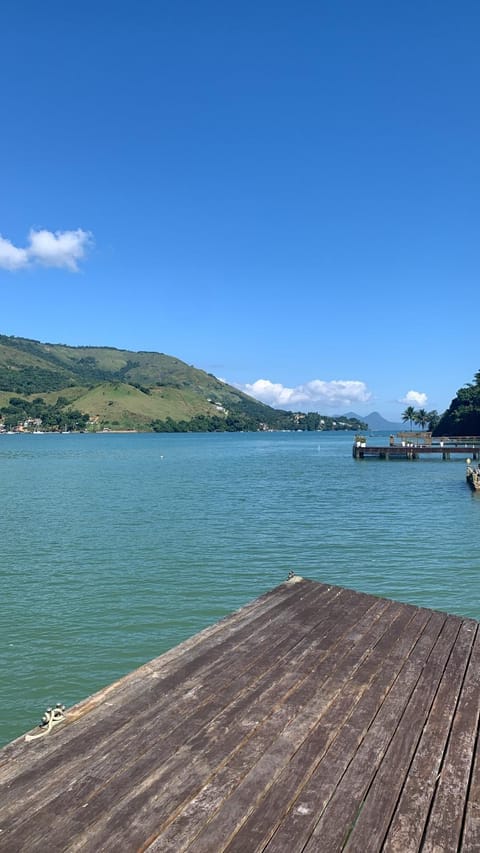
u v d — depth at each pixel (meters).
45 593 17.67
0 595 17.42
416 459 82.94
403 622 10.41
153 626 14.88
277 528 28.48
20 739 6.32
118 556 22.47
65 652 13.27
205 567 20.73
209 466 75.94
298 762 5.89
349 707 7.15
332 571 20.17
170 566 20.89
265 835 4.77
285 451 121.88
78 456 103.00
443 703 7.31
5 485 50.94
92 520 31.06
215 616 15.60
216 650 8.99
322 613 10.82
